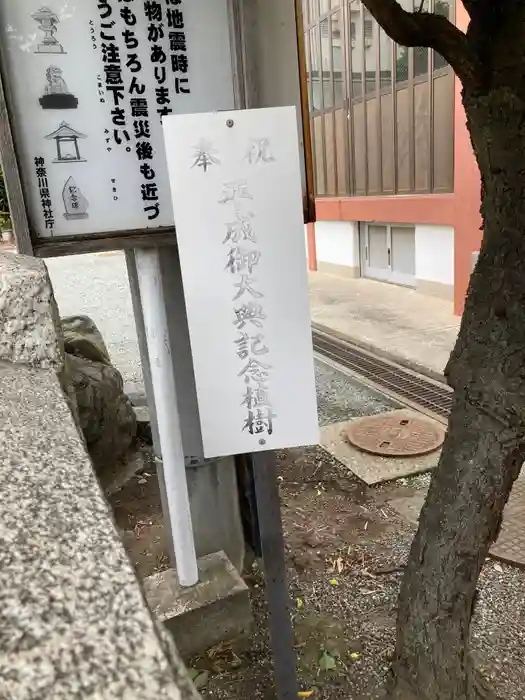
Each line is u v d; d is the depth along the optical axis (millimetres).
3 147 1728
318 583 2854
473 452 1764
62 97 1781
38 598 542
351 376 5574
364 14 8641
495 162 1604
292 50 1890
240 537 2965
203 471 2754
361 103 9125
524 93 1509
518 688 2225
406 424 4387
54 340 1175
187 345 2576
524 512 3195
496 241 1669
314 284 9930
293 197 1669
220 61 1910
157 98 1875
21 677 478
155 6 1816
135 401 5082
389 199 8578
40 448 795
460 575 1829
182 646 2449
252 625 2584
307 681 2320
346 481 3727
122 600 549
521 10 1461
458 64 1582
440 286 8039
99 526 639
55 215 1836
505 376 1669
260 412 1783
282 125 1631
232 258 1686
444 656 1876
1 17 1690
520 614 2572
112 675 487
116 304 9242
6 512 649
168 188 1918
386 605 2693
